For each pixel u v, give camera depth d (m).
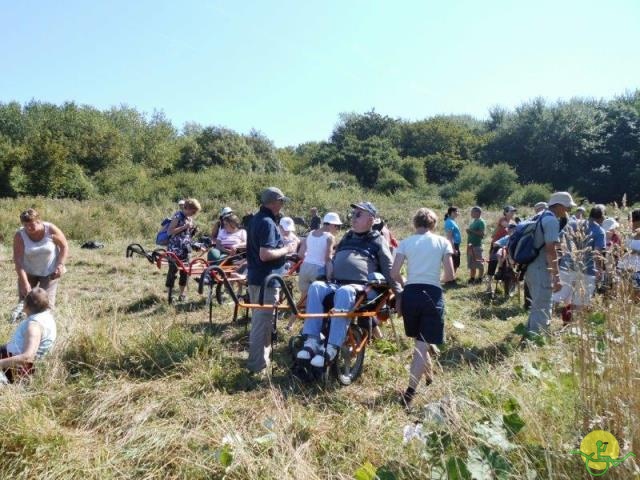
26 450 3.74
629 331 3.38
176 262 8.50
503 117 61.50
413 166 44.94
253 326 5.46
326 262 6.86
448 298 10.05
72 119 41.88
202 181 30.72
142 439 4.00
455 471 2.98
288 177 33.31
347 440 4.04
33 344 5.07
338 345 5.11
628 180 45.94
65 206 21.92
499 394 4.06
